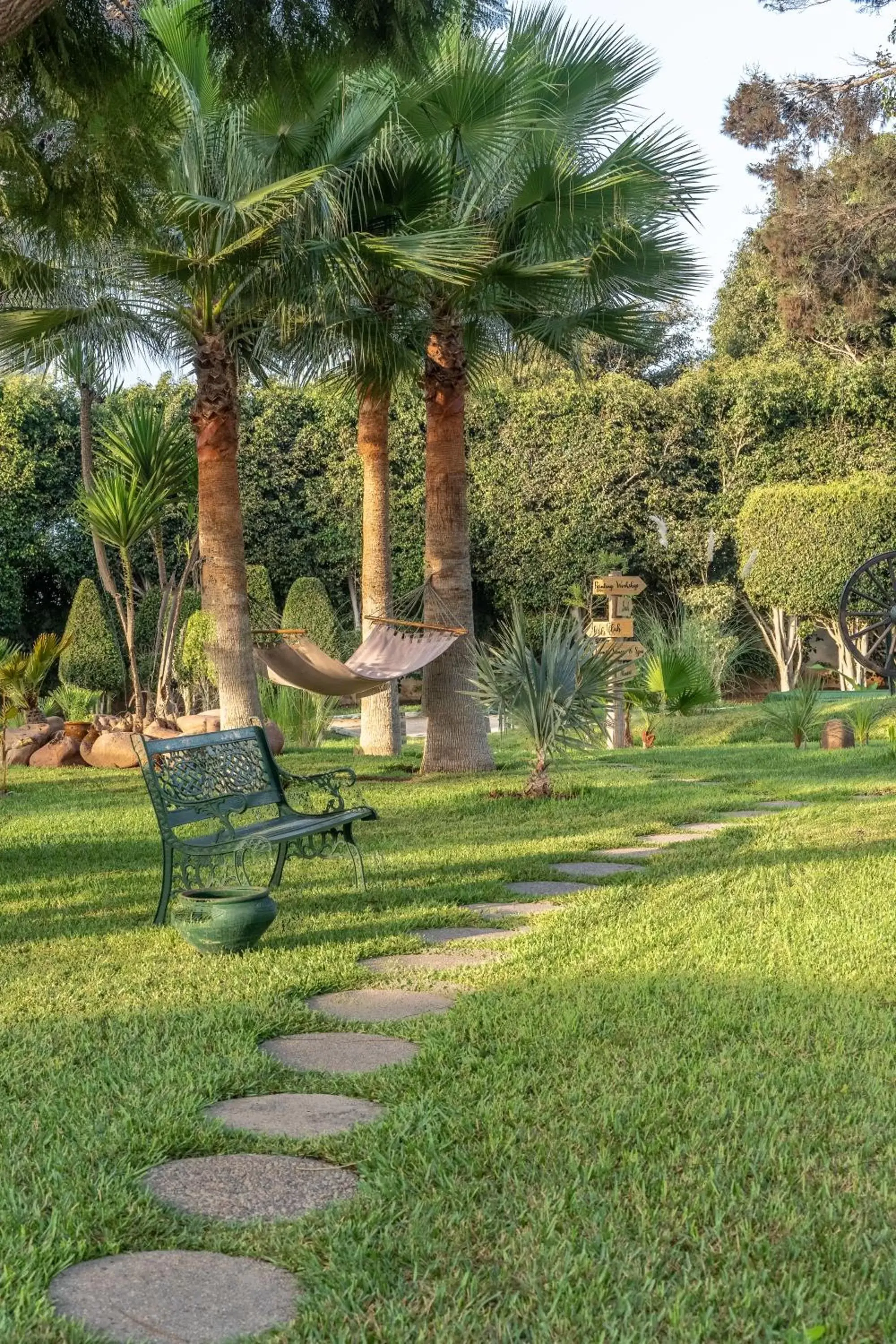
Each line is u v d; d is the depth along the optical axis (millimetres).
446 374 11867
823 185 22547
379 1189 2441
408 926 5164
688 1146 2629
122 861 7434
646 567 27625
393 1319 1952
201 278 10664
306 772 12414
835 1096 2957
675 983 4023
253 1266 2176
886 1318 1955
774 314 30266
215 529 11688
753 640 26672
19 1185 2512
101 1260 2209
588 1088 2994
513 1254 2162
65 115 6148
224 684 11734
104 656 23328
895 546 23594
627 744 16594
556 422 27406
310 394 27969
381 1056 3387
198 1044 3449
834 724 15055
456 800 10227
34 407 26859
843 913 5195
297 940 4941
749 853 6965
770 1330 1914
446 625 11859
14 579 26781
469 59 9922
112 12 6125
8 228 7004
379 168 10500
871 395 26359
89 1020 3750
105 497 13469
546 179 10633
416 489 28016
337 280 10258
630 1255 2150
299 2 5828
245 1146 2727
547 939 4801
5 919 5609
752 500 25016
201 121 10172
